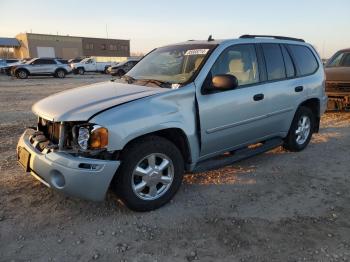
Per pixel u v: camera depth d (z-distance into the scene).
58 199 3.98
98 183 3.26
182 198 4.06
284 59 5.20
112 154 3.35
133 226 3.44
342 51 10.16
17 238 3.23
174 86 3.87
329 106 9.13
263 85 4.71
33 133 3.90
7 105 11.15
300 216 3.66
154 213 3.70
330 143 6.41
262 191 4.27
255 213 3.72
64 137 3.36
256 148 4.95
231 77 3.79
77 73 35.28
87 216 3.62
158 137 3.67
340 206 3.89
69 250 3.06
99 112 3.30
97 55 74.25
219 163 4.32
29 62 27.31
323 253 3.01
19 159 3.85
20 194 4.09
